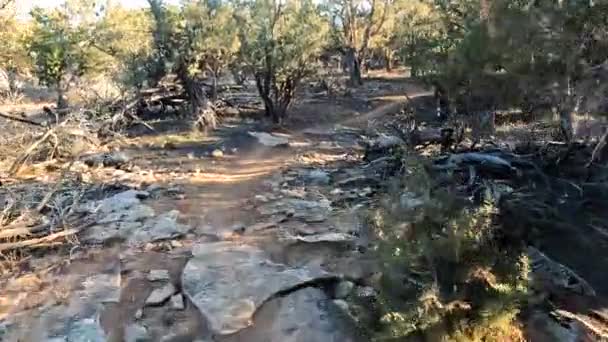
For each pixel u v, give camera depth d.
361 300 6.25
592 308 6.31
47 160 14.27
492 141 11.90
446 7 14.50
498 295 5.43
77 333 6.70
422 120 17.88
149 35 21.75
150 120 21.00
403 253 5.73
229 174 13.45
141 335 6.68
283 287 7.30
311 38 19.97
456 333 5.35
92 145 16.00
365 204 10.10
